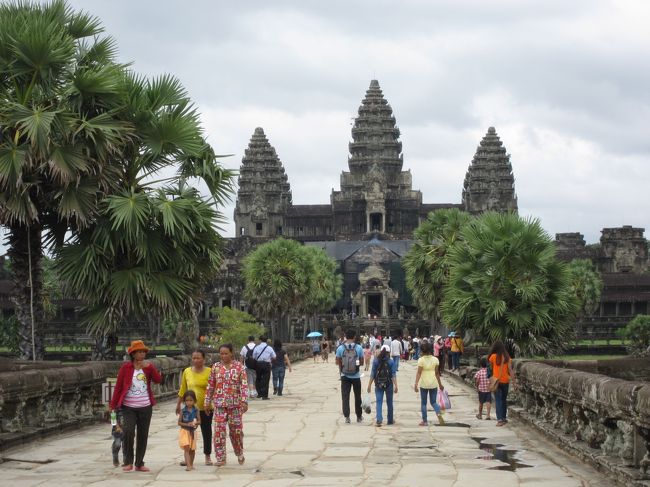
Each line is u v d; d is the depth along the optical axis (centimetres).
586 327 15738
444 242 7412
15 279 3509
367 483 1912
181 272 3609
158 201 3512
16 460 2225
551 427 2580
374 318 19238
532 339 4378
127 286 3484
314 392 4659
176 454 2373
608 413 1916
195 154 3634
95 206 3375
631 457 1820
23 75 3359
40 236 3566
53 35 3344
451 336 6656
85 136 3331
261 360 4175
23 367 3062
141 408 2078
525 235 4416
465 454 2331
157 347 11962
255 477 1998
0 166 3169
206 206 3625
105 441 2561
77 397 2927
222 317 9100
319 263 14888
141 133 3603
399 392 4597
